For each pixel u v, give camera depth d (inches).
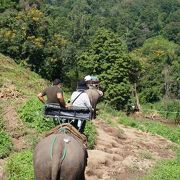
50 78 1718.8
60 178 276.2
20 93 773.3
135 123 920.3
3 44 1567.4
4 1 1788.9
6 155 520.1
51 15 3361.2
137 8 5807.1
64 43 1813.5
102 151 606.2
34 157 286.7
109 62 1680.6
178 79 2278.5
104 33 1717.5
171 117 1628.9
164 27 4980.3
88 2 6230.3
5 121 611.2
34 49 1595.7
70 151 280.4
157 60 2738.7
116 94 1624.0
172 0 5964.6
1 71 1099.9
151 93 2148.1
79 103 349.4
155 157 652.1
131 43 4387.3
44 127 602.9
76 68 1808.6
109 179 504.1
